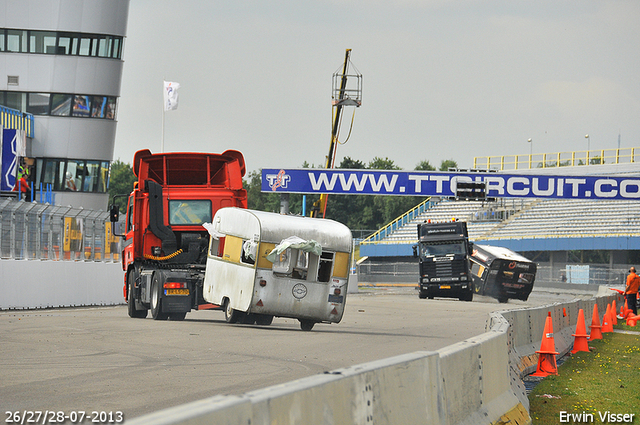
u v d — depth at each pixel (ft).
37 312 220.23
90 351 114.73
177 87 436.35
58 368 96.17
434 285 423.64
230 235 175.42
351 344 138.62
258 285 166.09
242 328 168.66
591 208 629.51
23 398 74.59
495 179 483.92
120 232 212.02
